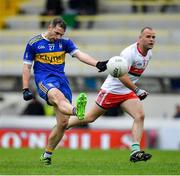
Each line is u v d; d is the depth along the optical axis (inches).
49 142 1315.2
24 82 1284.4
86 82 2893.7
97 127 2407.7
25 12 3555.6
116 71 1272.1
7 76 3011.8
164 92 2864.2
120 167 1250.6
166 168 1246.3
